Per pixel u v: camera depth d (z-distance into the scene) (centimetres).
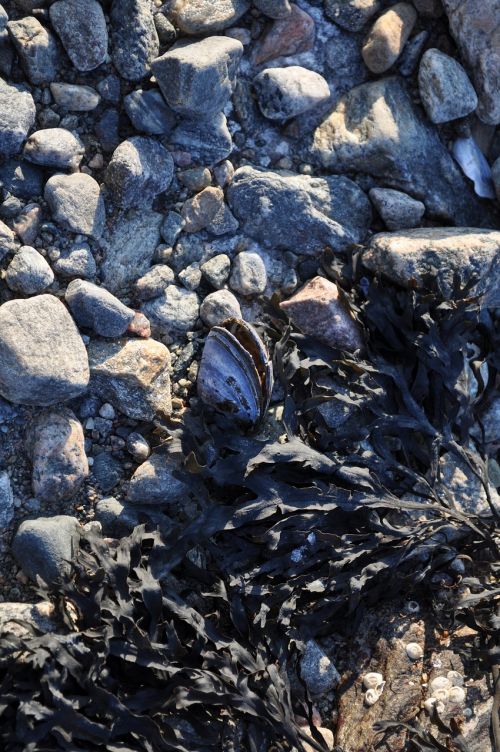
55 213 109
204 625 106
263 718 104
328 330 113
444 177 118
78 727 101
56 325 107
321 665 108
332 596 109
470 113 120
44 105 110
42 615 104
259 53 116
